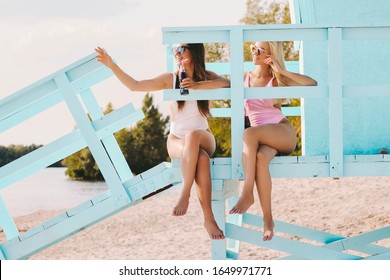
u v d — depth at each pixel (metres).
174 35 6.78
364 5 8.48
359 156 6.88
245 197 6.58
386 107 8.29
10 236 7.68
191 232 15.52
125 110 7.18
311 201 16.34
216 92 6.82
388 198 15.91
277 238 7.05
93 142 7.09
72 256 14.42
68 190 26.77
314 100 8.36
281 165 6.86
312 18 8.50
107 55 6.89
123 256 14.05
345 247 9.05
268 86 7.18
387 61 8.35
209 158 6.73
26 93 7.12
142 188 7.07
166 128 32.19
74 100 7.09
